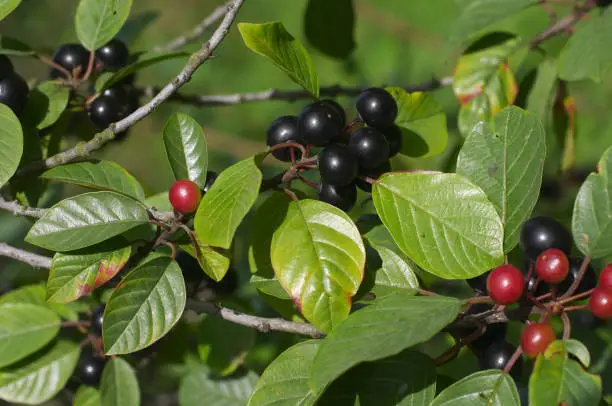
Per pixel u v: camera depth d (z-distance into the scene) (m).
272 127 0.47
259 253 0.46
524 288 0.44
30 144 0.50
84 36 0.51
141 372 0.57
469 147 0.46
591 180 0.45
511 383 0.44
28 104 0.50
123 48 0.52
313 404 0.43
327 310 0.44
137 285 0.46
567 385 0.42
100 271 0.46
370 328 0.43
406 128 0.49
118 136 0.51
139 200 0.48
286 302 0.47
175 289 0.46
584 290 0.45
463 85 0.55
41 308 0.51
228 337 0.53
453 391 0.44
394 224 0.45
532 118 0.46
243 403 0.54
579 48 0.52
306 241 0.45
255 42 0.45
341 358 0.42
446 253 0.45
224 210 0.44
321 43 0.61
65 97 0.50
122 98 0.51
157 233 0.48
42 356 0.51
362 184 0.46
